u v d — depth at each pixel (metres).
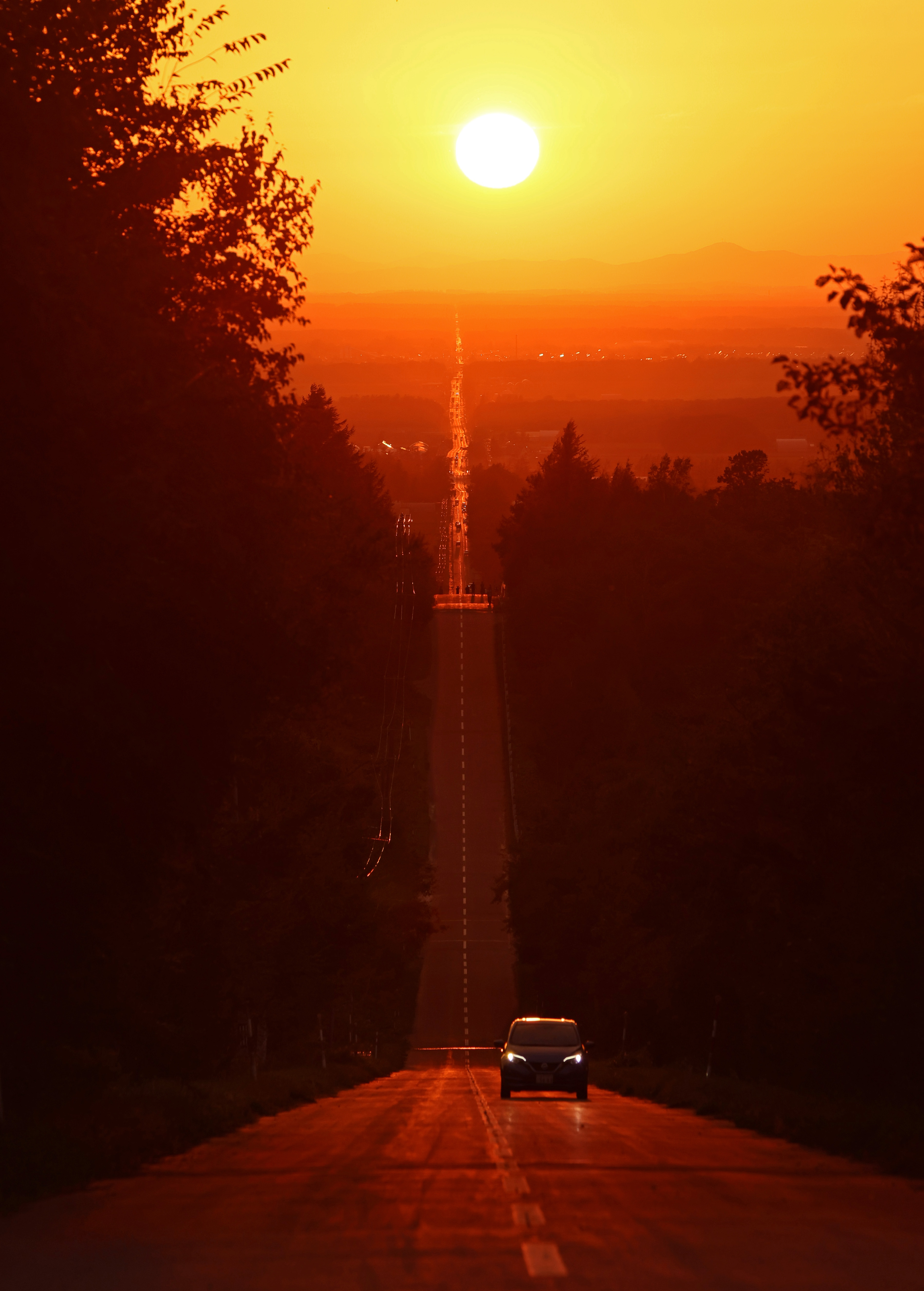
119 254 75.19
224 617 72.69
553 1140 74.81
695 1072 162.88
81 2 76.19
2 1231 41.88
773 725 127.00
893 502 73.50
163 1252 37.50
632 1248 37.47
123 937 81.81
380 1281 32.88
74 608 61.50
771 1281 32.81
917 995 101.38
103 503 63.00
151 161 87.75
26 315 60.16
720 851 141.88
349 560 123.69
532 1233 40.12
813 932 118.31
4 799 61.72
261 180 96.25
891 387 70.19
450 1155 65.00
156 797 68.25
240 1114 91.44
